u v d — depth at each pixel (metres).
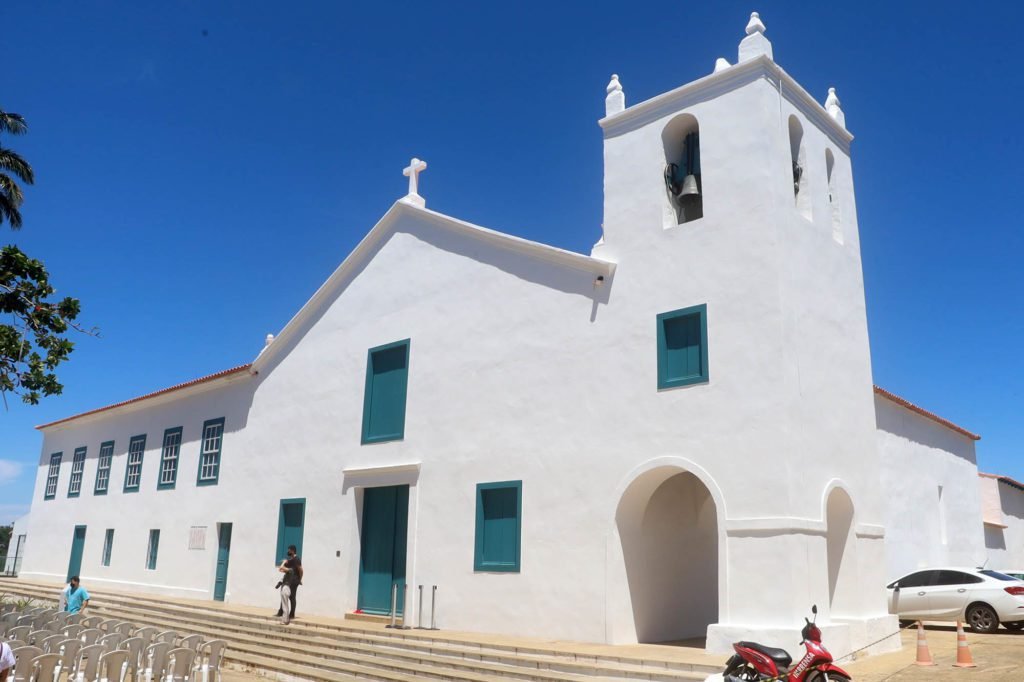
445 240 18.02
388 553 17.67
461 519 15.95
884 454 19.52
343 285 20.58
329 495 19.20
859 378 14.60
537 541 14.53
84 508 29.84
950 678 10.80
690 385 13.09
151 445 26.86
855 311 14.97
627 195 14.84
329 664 13.91
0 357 16.28
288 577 17.16
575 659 11.95
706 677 10.45
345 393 19.58
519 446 15.30
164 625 19.00
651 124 14.84
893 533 19.12
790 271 12.98
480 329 16.70
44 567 31.53
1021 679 10.62
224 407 23.73
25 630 12.95
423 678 12.50
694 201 14.73
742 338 12.71
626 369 14.00
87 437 31.16
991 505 28.20
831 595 13.60
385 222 19.66
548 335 15.38
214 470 23.45
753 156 13.30
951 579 16.72
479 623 15.05
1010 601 15.76
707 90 14.18
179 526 24.20
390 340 18.73
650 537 14.21
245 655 15.41
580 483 14.16
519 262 16.25
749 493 12.07
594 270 14.88
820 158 15.14
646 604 13.80
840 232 15.30
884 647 13.39
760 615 11.55
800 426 12.33
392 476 17.66
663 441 13.22
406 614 16.31
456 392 16.83
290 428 20.94
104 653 11.04
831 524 13.87
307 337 21.25
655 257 14.11
